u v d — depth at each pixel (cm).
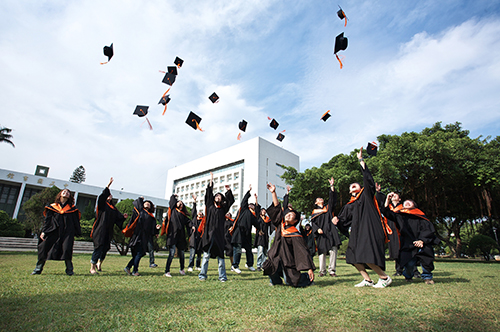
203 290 391
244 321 243
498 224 2702
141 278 524
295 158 6550
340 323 234
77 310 276
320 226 655
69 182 4341
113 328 225
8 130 2452
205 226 530
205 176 6594
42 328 221
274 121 1143
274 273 435
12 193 4078
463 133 2202
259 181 5447
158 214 5250
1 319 240
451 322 236
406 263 504
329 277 581
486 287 406
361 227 418
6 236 2642
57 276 507
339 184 1956
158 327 228
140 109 812
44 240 532
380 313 261
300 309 278
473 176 1711
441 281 484
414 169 1734
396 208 568
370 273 666
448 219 2617
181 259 642
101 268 703
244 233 727
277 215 453
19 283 416
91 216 3925
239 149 5947
